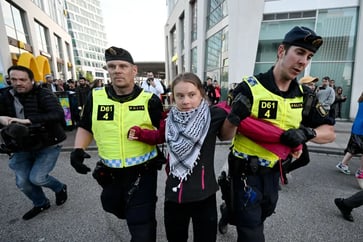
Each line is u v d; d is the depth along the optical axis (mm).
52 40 20141
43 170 2102
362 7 7188
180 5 17656
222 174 1572
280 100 1220
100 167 1401
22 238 1956
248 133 1251
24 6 13852
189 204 1256
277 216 2264
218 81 10656
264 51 8281
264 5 7922
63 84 8000
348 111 7992
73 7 53344
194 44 14570
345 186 2938
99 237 1974
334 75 8000
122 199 1455
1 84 8148
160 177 3211
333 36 7727
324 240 1919
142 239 1299
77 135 1521
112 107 1378
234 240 1914
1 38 9859
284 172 1369
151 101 1458
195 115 1178
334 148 4461
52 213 2322
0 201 2564
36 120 1866
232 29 8398
